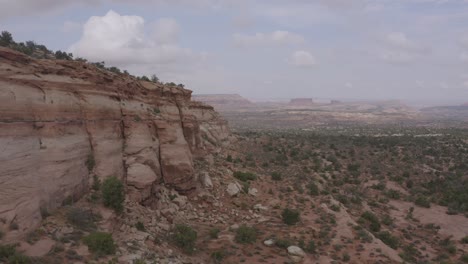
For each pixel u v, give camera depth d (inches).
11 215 641.6
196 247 1076.5
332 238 1326.3
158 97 1685.5
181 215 1323.8
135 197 1157.7
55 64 983.6
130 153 1259.8
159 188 1368.1
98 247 729.0
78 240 737.6
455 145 5036.9
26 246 633.6
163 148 1486.2
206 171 1871.3
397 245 1536.7
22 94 786.8
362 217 1839.3
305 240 1267.2
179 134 1664.6
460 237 1851.6
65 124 937.5
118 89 1301.7
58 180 837.2
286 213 1439.5
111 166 1101.7
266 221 1446.9
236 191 1696.6
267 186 1977.1
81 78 1076.5
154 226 1092.5
